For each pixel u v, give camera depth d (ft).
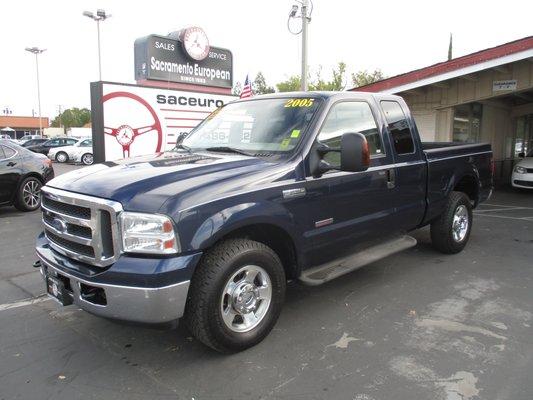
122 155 31.89
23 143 117.39
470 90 40.37
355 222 14.44
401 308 14.52
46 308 14.87
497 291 15.94
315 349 11.95
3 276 18.16
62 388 10.34
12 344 12.39
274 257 12.01
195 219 10.27
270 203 11.70
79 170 12.94
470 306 14.66
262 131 14.07
